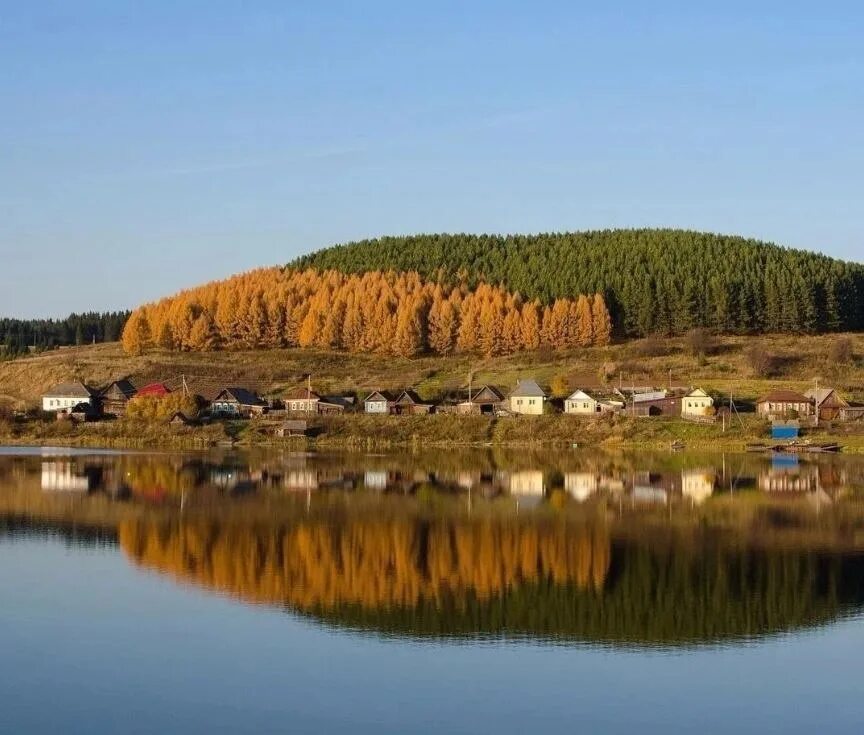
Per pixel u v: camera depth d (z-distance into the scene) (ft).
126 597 164.25
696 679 127.95
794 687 125.39
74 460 376.07
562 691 123.34
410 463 370.32
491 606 159.74
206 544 205.98
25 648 137.69
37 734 109.29
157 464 361.51
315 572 181.68
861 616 155.12
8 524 227.81
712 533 218.59
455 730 111.34
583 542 208.74
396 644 140.77
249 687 123.65
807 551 200.13
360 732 110.32
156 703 118.32
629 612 156.66
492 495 277.64
